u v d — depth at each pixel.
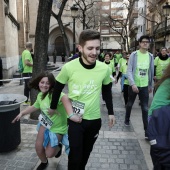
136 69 4.96
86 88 2.61
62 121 3.23
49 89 3.22
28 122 5.59
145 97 5.02
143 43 4.95
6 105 3.77
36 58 5.51
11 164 3.70
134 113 6.98
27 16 25.45
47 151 3.25
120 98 9.30
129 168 3.73
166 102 1.97
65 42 13.91
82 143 2.66
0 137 3.93
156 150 1.82
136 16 46.28
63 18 35.16
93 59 2.52
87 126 2.66
